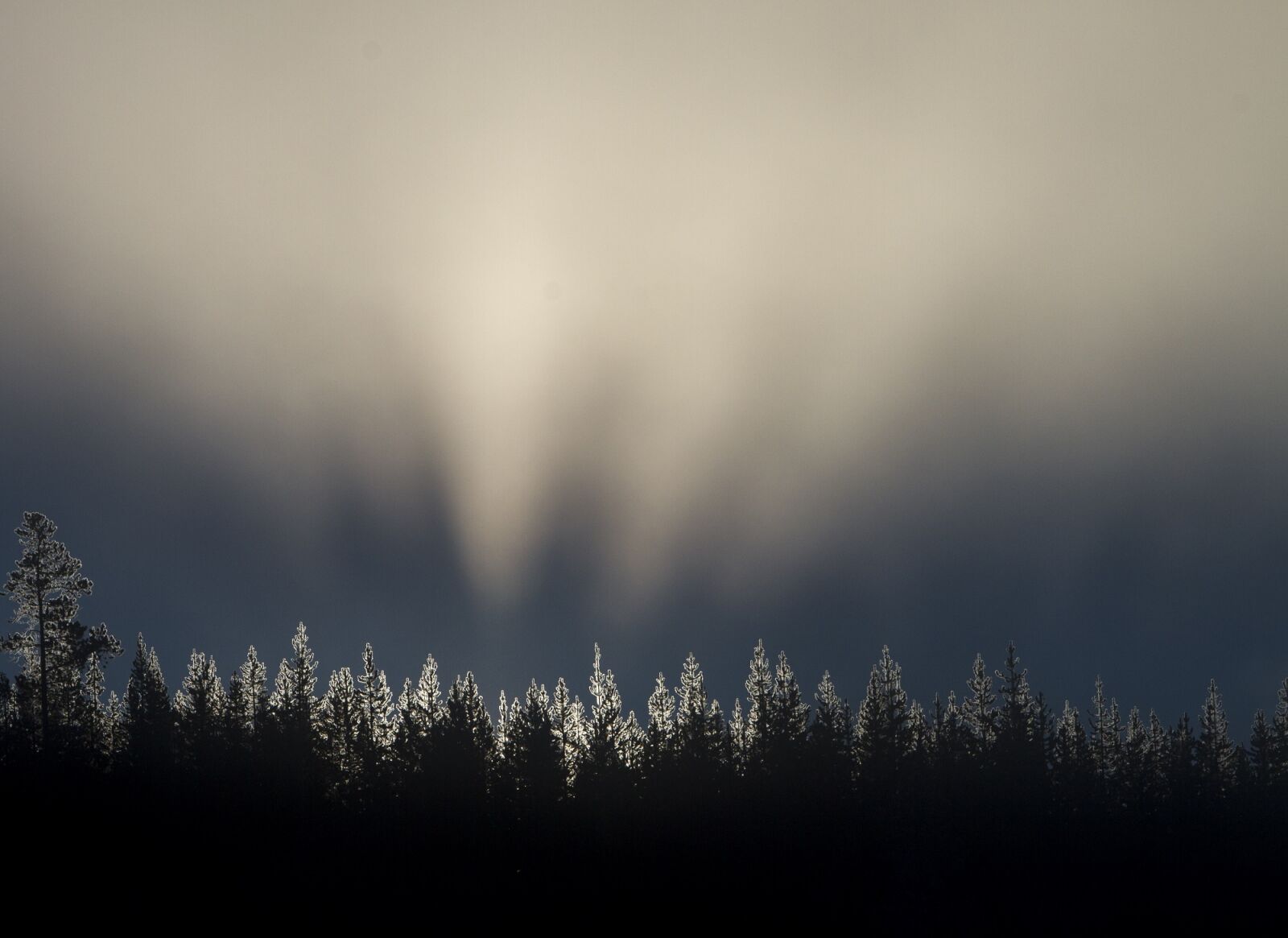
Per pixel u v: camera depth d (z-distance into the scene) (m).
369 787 57.59
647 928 51.72
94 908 48.41
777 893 55.03
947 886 57.69
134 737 58.97
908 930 53.50
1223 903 58.72
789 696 60.81
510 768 56.81
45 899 48.19
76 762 52.38
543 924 51.53
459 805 55.78
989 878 58.81
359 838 55.41
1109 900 58.31
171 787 56.78
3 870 48.16
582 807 56.78
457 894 53.00
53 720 53.94
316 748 59.06
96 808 52.34
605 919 52.22
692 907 53.47
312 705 59.94
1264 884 61.03
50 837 49.91
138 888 50.50
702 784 58.34
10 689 52.38
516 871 54.34
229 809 56.25
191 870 52.38
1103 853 61.69
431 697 59.94
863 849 57.75
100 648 55.50
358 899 52.03
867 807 59.53
